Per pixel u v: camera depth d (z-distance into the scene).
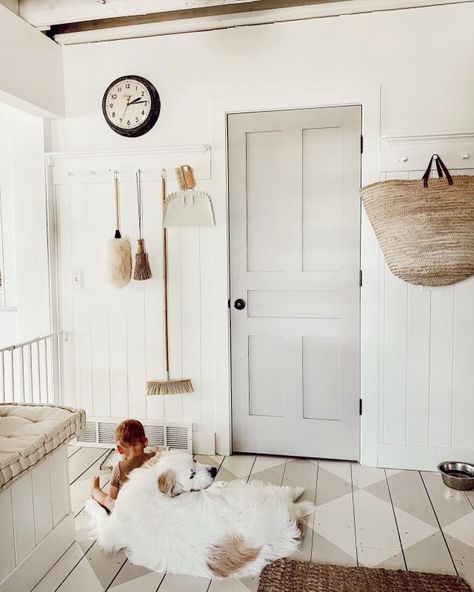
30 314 3.29
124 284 3.12
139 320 3.19
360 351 2.93
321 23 2.83
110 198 3.17
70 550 2.15
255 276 3.03
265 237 3.00
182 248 3.09
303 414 3.04
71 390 3.32
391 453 2.91
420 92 2.75
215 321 3.07
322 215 2.93
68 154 3.14
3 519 1.75
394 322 2.86
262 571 1.99
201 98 3.00
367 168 2.83
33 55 2.88
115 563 2.06
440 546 2.14
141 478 2.10
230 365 3.10
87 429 3.30
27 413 2.17
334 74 2.83
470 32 2.69
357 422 2.97
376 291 2.86
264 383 3.07
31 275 3.27
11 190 3.32
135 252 3.16
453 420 2.84
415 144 2.75
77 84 3.17
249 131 2.97
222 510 2.03
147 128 3.06
